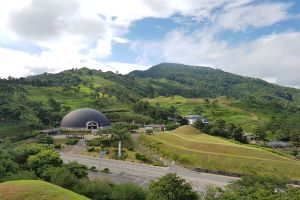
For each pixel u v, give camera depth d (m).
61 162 92.81
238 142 174.88
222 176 115.44
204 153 133.75
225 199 59.59
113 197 69.56
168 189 61.28
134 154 139.25
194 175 113.69
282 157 131.88
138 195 70.00
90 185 71.81
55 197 43.25
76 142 162.12
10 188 45.31
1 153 88.31
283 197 58.97
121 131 161.38
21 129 194.50
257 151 134.75
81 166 92.50
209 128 195.38
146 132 182.25
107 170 111.94
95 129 199.00
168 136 166.12
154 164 126.12
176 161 131.88
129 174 109.94
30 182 47.28
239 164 122.38
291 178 112.06
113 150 143.75
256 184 69.88
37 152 97.06
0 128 191.00
